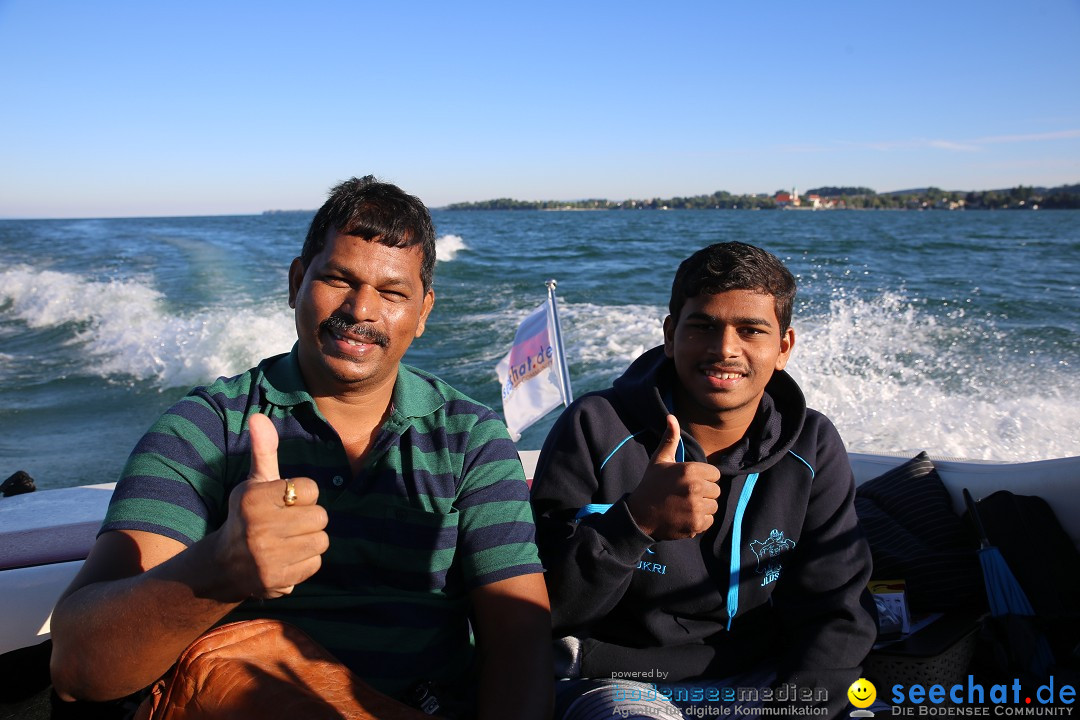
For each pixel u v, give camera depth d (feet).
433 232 5.65
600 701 5.64
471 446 5.58
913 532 8.29
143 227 265.34
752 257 6.23
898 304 43.39
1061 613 7.27
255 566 3.72
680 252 100.99
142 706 4.40
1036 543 7.69
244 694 4.17
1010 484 8.45
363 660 5.27
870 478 9.49
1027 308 42.96
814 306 41.60
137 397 29.86
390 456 5.39
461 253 99.04
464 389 29.84
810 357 29.35
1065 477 8.08
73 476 21.11
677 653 6.31
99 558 4.61
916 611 7.48
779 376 6.70
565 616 5.96
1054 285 56.24
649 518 5.54
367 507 5.35
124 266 80.64
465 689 5.75
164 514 4.81
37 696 6.13
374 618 5.34
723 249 6.34
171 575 3.92
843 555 6.42
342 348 5.18
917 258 85.76
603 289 56.95
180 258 91.86
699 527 5.44
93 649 4.10
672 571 6.28
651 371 6.72
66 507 7.39
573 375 30.37
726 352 6.12
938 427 21.35
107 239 150.71
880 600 7.09
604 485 6.54
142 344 37.22
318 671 4.56
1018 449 19.72
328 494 5.32
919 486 8.72
